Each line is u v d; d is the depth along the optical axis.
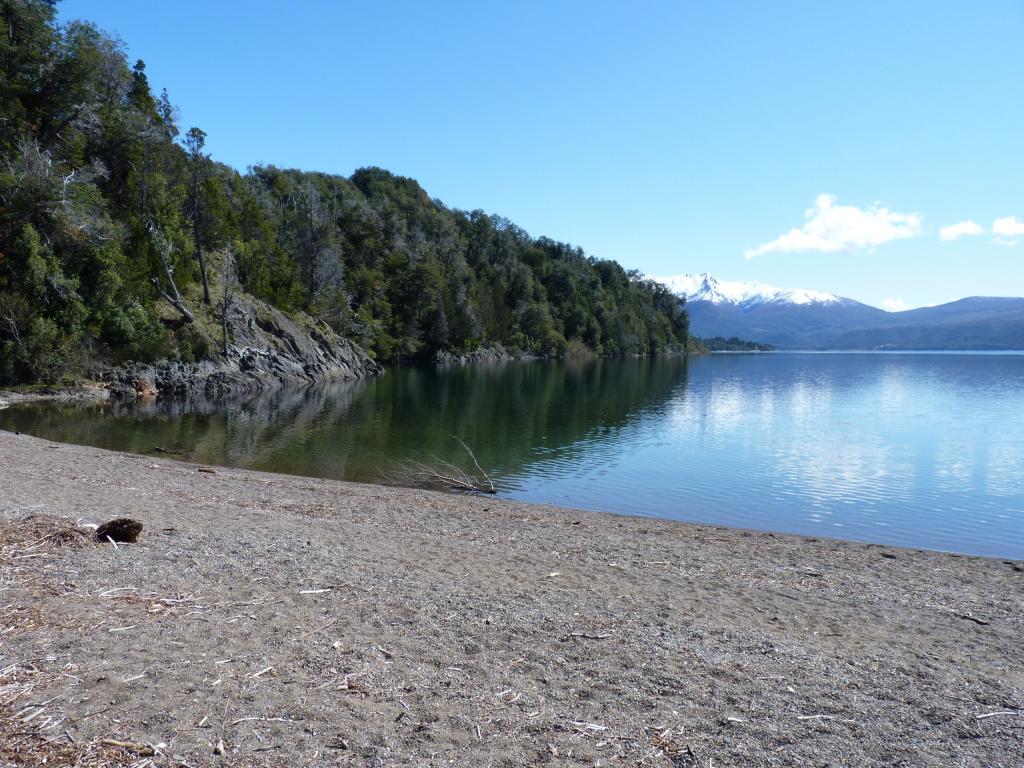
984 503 20.31
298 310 72.25
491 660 6.02
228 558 8.59
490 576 9.14
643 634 7.07
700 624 7.64
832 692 5.86
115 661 5.26
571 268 154.50
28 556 7.68
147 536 9.38
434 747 4.41
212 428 32.12
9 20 46.25
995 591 10.64
